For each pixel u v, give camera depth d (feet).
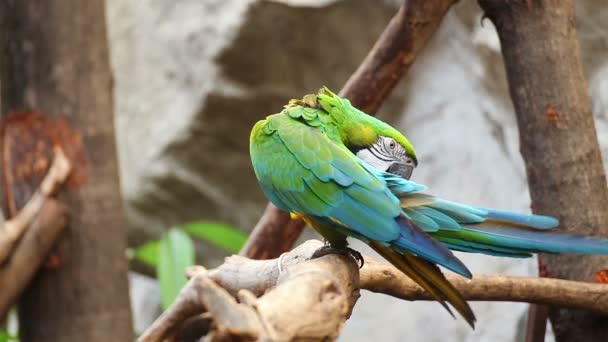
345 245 17.44
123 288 17.28
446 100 40.27
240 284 17.06
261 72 39.22
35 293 16.74
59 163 16.83
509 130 36.63
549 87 21.43
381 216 15.94
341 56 39.81
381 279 17.65
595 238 15.21
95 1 17.53
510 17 21.80
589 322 21.15
